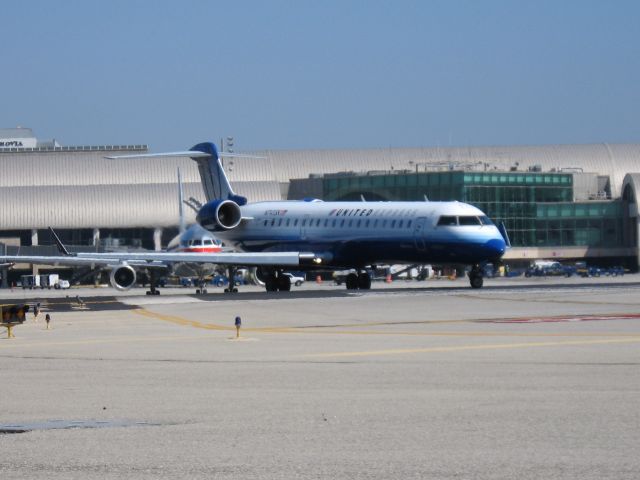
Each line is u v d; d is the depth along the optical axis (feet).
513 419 143.95
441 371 193.36
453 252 501.56
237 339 265.54
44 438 136.98
